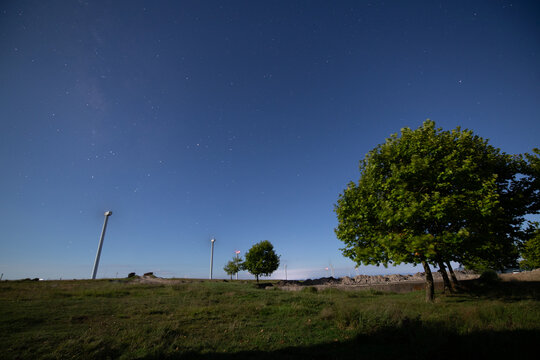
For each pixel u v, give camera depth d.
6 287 21.64
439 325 7.15
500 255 12.60
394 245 11.47
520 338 5.71
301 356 5.93
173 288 22.45
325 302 14.00
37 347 6.59
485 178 11.66
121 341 6.93
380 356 5.57
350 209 14.70
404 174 12.41
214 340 7.16
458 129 13.43
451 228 12.16
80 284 27.62
